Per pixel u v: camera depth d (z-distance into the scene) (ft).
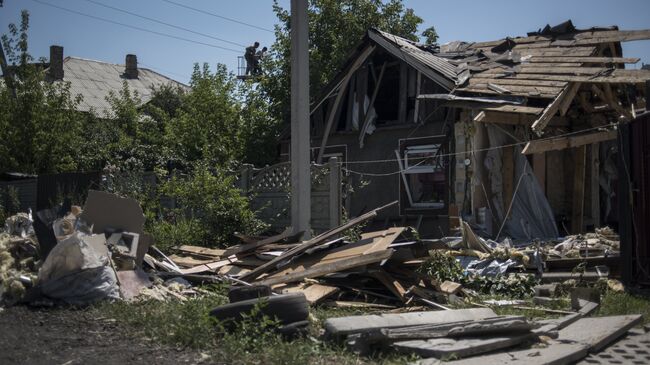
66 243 23.40
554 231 40.57
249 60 103.30
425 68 48.37
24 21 64.54
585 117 43.86
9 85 64.03
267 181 43.65
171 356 16.40
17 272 24.48
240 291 20.49
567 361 16.33
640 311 23.29
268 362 15.67
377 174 51.98
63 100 67.15
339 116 56.85
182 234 38.91
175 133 73.26
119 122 84.74
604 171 44.88
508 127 43.34
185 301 23.32
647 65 44.06
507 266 29.25
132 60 132.67
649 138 26.86
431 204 47.70
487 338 17.34
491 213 42.34
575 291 24.18
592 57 45.68
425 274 26.68
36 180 54.03
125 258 26.61
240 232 40.14
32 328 19.49
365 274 25.73
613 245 32.60
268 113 76.48
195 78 75.25
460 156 43.62
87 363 15.58
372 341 16.69
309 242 28.78
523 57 48.75
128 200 28.76
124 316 20.61
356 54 53.88
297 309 18.43
